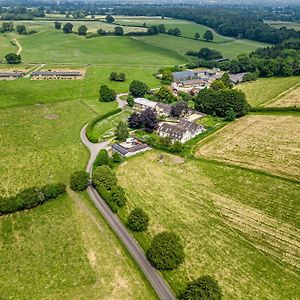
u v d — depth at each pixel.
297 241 115.31
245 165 160.25
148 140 179.88
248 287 98.56
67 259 108.25
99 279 101.38
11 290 98.00
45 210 130.50
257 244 114.25
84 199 136.75
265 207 132.12
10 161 164.50
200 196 138.75
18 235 118.06
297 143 178.50
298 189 142.50
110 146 179.50
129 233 119.12
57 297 95.94
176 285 99.00
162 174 153.50
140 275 102.62
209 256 109.19
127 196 138.12
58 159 166.62
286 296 96.12
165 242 104.88
